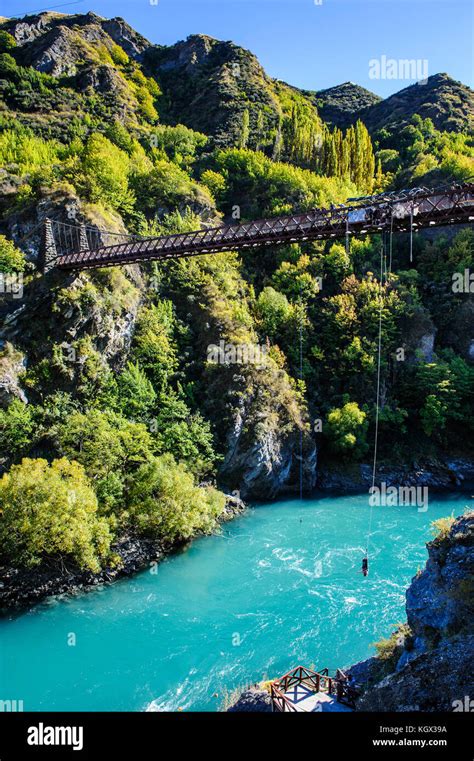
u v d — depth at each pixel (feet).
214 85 404.36
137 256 134.82
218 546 116.78
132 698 69.36
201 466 139.33
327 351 191.62
